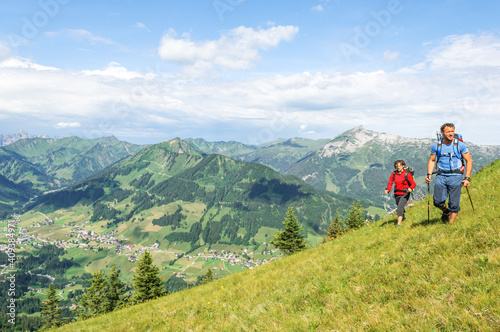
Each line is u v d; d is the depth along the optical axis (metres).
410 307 5.00
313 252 14.03
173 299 14.65
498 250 5.75
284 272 11.41
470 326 3.93
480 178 15.42
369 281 6.86
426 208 13.05
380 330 4.51
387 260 7.92
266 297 8.70
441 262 6.34
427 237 8.41
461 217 8.98
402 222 12.05
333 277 8.09
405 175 11.36
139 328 10.53
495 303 4.14
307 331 5.36
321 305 6.52
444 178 8.27
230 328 7.07
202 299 11.93
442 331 4.04
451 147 8.16
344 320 5.24
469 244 6.70
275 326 6.00
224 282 14.44
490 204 9.59
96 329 12.80
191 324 8.80
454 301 4.67
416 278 6.06
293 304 7.19
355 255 9.77
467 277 5.23
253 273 14.08
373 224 15.26
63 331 15.03
